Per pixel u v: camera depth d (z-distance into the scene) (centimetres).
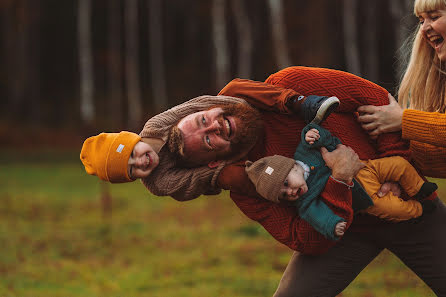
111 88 3094
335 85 302
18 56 2997
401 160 300
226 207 1157
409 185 300
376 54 3027
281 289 313
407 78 345
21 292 605
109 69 3130
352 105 304
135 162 283
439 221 316
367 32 3023
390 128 301
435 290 321
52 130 2750
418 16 322
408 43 376
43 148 2458
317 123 287
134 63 3028
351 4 2942
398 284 584
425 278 321
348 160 278
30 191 1392
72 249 819
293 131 300
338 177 276
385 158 303
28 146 2492
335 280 314
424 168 317
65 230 952
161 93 3061
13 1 2989
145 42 3275
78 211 1130
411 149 313
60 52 3219
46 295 594
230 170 294
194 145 288
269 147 303
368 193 296
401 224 314
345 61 3091
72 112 2981
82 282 649
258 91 298
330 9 3103
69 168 1866
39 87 3123
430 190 298
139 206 1191
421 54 337
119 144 284
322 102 279
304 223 286
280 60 2958
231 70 3155
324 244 288
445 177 319
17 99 2956
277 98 294
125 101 3091
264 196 281
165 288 614
